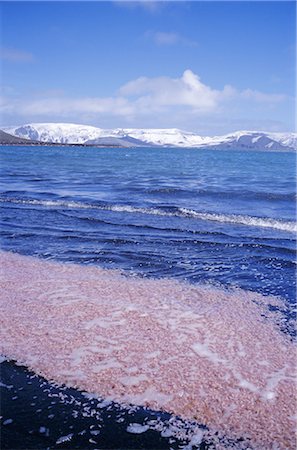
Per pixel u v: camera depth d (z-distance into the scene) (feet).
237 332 22.27
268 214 57.98
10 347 19.94
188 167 179.52
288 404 15.87
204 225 50.37
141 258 36.29
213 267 34.12
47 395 16.05
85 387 16.65
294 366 18.80
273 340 21.45
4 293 27.50
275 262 35.63
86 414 14.98
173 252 38.24
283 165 219.82
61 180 103.76
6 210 58.03
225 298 27.50
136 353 19.54
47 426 14.30
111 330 22.03
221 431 14.32
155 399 15.98
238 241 42.42
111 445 13.53
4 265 33.96
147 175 125.70
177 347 20.30
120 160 248.11
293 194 77.46
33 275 31.50
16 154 320.70
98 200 67.92
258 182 105.29
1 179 102.89
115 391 16.42
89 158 270.87
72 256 36.76
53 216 54.29
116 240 41.86
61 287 28.86
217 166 196.54
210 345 20.63
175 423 14.65
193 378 17.52
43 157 268.62
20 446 13.39
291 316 24.76
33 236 43.60
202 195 76.43
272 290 29.17
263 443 13.78
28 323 22.75
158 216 55.83
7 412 14.98
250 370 18.31
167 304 26.13
